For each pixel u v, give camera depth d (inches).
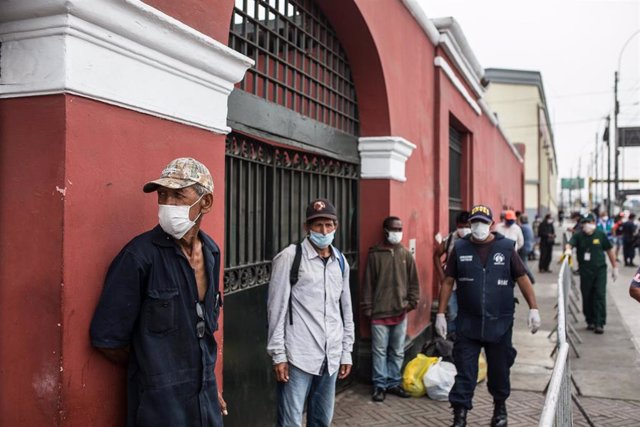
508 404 217.5
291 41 187.2
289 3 186.5
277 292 139.5
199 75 112.9
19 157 85.7
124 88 94.3
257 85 168.7
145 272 88.1
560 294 198.8
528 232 616.1
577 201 2272.4
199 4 116.4
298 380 138.0
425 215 302.7
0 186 86.7
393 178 242.5
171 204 89.6
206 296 97.1
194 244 97.1
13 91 85.4
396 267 221.8
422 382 221.5
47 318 83.7
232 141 151.9
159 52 101.0
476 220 187.6
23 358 85.0
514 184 927.0
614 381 249.1
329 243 142.6
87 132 87.6
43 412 83.8
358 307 238.2
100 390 89.6
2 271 86.4
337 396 221.8
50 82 83.7
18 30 84.7
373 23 220.5
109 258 92.0
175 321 89.7
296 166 192.2
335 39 223.5
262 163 170.2
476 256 188.7
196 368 92.3
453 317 276.8
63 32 83.0
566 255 336.5
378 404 214.4
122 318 86.4
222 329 130.0
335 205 222.7
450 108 358.0
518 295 506.0
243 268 159.0
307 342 138.3
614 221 975.0
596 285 343.6
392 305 219.5
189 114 111.3
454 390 186.2
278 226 180.5
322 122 210.2
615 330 353.4
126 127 95.7
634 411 212.8
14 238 85.9
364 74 233.1
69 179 84.3
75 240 85.3
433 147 323.6
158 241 90.9
